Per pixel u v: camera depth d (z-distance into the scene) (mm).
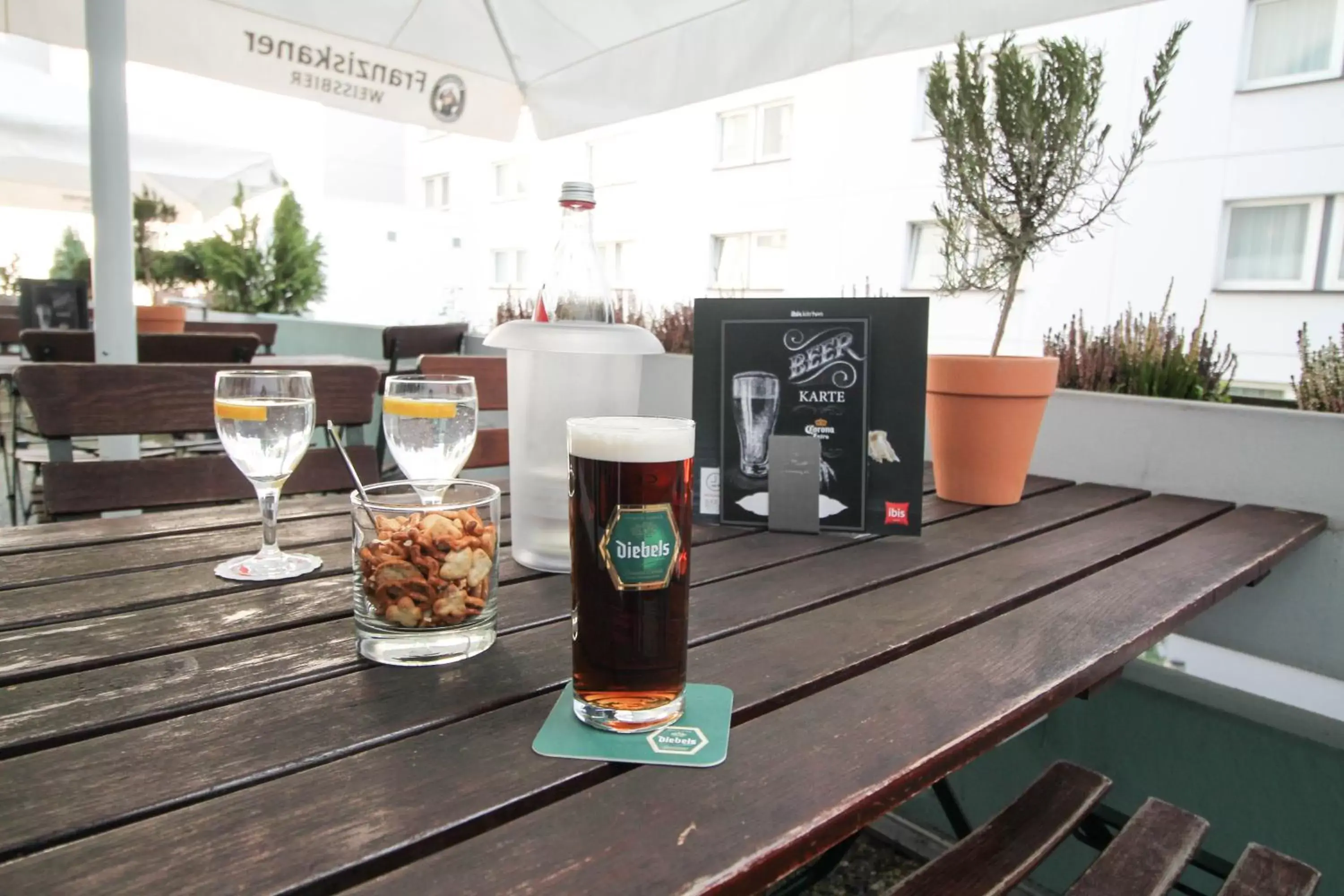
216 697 499
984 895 633
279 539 876
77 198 5262
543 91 2264
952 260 1371
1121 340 1685
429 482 636
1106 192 1921
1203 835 755
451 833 369
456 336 3205
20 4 1763
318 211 11992
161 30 1830
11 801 383
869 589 753
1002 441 1108
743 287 5641
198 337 2137
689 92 1871
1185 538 976
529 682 531
